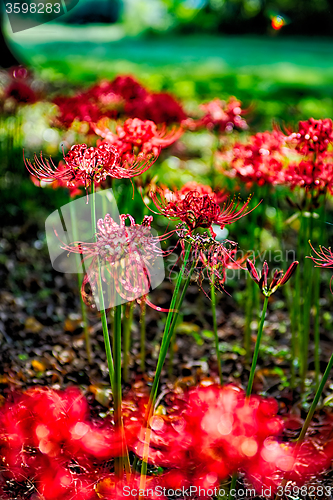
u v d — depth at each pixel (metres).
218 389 2.59
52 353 3.05
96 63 13.90
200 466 2.03
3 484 1.98
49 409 2.17
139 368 3.03
